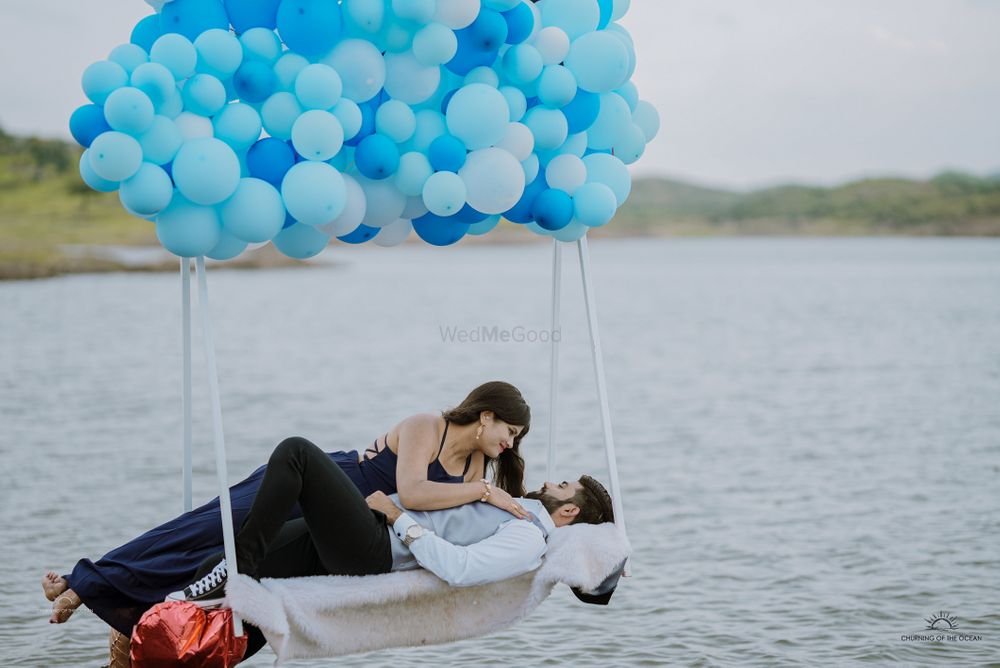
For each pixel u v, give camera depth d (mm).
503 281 53375
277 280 54281
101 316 31266
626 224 138250
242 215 4184
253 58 4293
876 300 38750
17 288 44125
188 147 4062
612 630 6992
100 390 17266
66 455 12062
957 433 13664
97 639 6723
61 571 7891
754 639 6758
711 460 12070
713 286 48031
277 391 17578
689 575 8023
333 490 4363
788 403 16344
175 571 4621
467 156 4672
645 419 14969
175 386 17875
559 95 4770
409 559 4586
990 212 124875
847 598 7453
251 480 4906
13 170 86250
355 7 4359
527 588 4699
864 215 129000
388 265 74375
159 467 11484
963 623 6969
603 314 34219
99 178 4094
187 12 4324
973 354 22688
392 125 4523
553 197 4867
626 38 5277
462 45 4602
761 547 8672
